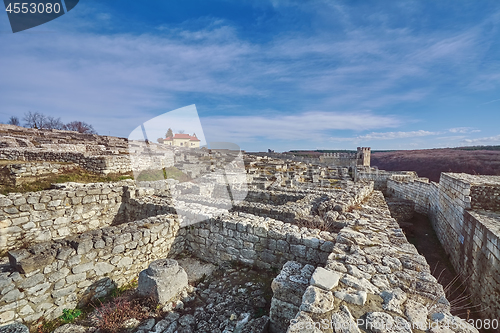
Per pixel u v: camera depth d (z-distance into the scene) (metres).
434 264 10.05
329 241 5.10
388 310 2.76
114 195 9.40
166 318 4.16
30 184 10.16
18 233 7.08
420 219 15.73
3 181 9.87
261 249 5.92
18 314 4.04
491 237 6.57
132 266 5.68
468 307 7.07
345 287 3.14
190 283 5.46
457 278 8.89
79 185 9.58
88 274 4.91
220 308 4.50
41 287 4.29
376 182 22.88
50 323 4.34
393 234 5.16
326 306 2.79
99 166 13.48
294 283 3.79
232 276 5.71
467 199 9.23
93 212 8.80
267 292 5.02
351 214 6.93
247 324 3.88
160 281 4.47
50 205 7.74
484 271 6.79
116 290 5.27
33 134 30.80
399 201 15.90
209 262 6.71
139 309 4.33
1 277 3.89
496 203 8.85
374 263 3.79
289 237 5.52
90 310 4.72
